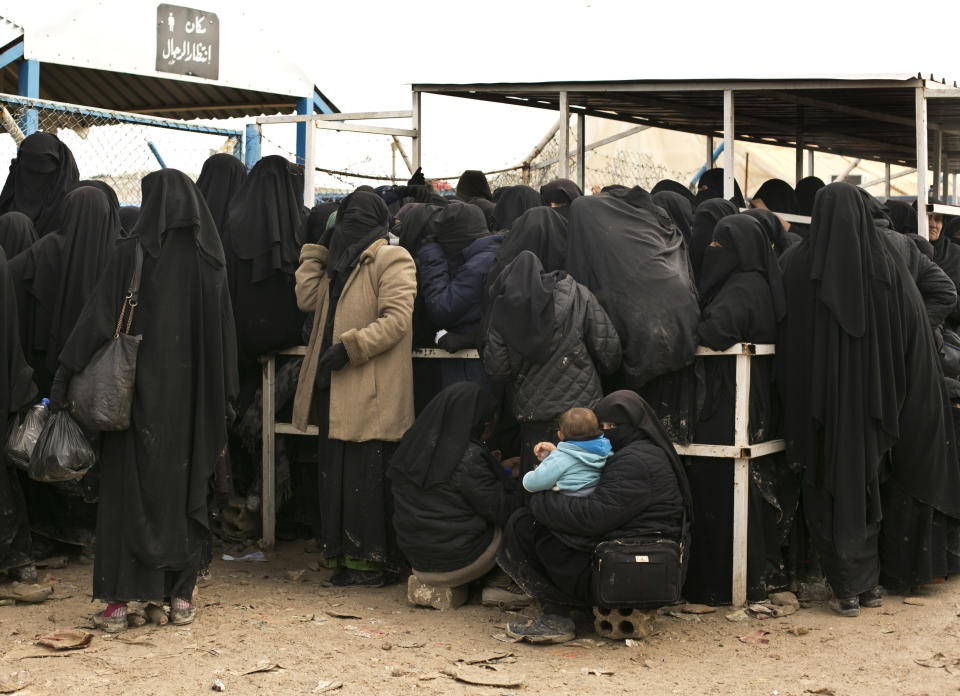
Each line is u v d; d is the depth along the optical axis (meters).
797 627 4.37
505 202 6.35
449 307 5.07
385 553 5.07
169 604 4.50
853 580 4.60
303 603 4.85
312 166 8.70
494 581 4.83
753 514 4.73
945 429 4.95
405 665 3.94
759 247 4.78
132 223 6.15
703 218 5.31
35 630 4.37
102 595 4.31
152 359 4.31
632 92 8.05
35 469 4.34
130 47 9.62
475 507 4.69
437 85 8.64
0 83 11.05
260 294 5.63
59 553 5.66
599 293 4.72
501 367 4.61
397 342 5.03
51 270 5.38
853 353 4.57
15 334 4.89
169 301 4.36
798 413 4.68
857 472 4.54
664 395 4.77
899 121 8.73
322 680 3.75
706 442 4.71
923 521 4.90
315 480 5.88
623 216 4.80
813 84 7.20
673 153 12.21
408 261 5.11
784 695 3.65
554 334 4.55
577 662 4.00
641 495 4.13
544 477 4.22
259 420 5.91
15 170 6.11
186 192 4.45
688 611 4.64
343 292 5.18
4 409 4.82
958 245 7.02
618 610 4.23
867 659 4.03
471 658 4.00
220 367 4.48
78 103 11.72
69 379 4.35
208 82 10.16
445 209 5.35
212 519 6.29
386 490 5.09
